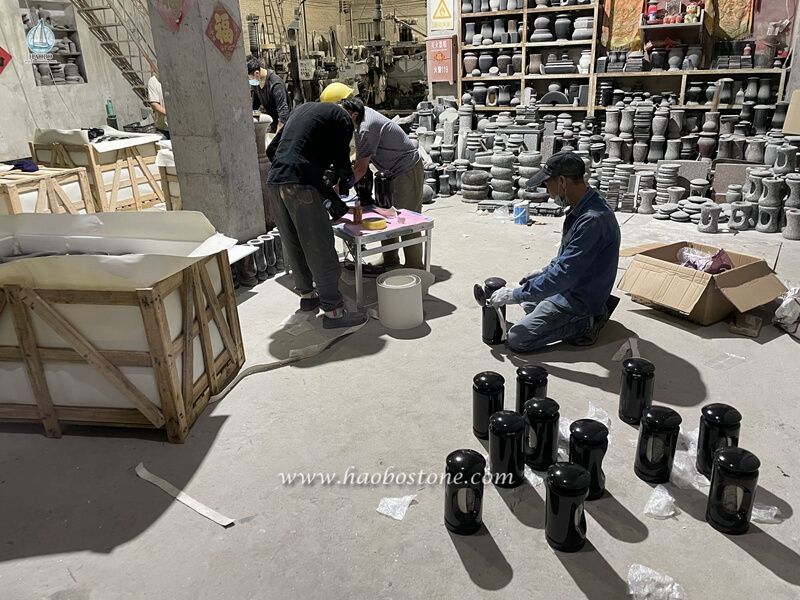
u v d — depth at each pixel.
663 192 5.97
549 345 3.29
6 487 2.29
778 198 5.07
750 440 2.41
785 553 1.87
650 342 3.27
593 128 7.05
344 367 3.11
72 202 5.68
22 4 8.94
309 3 12.88
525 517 2.06
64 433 2.62
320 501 2.16
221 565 1.90
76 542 2.01
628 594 1.74
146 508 2.16
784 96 6.30
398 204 4.36
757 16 6.40
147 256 2.25
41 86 9.26
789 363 3.00
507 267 4.54
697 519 2.02
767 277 3.45
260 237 4.49
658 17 6.74
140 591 1.82
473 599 1.74
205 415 2.71
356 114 3.82
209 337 2.74
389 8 13.63
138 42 10.51
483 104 7.84
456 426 2.58
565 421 2.56
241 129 4.35
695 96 6.59
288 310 3.89
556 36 7.25
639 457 2.21
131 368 2.42
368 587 1.80
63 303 2.34
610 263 3.01
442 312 3.77
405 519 2.06
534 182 3.02
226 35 4.08
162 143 6.01
